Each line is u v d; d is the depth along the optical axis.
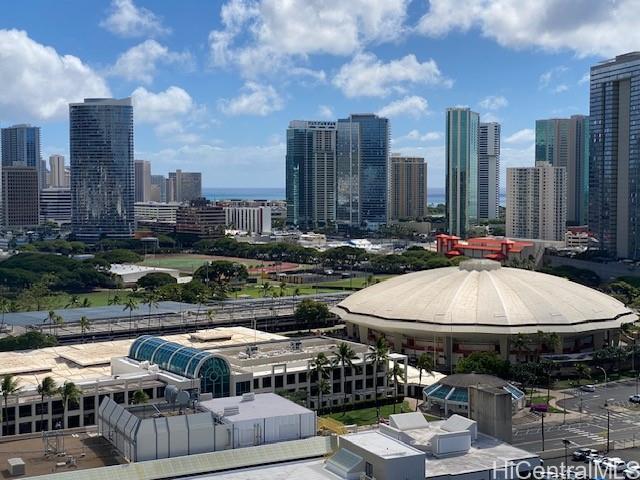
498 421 152.50
